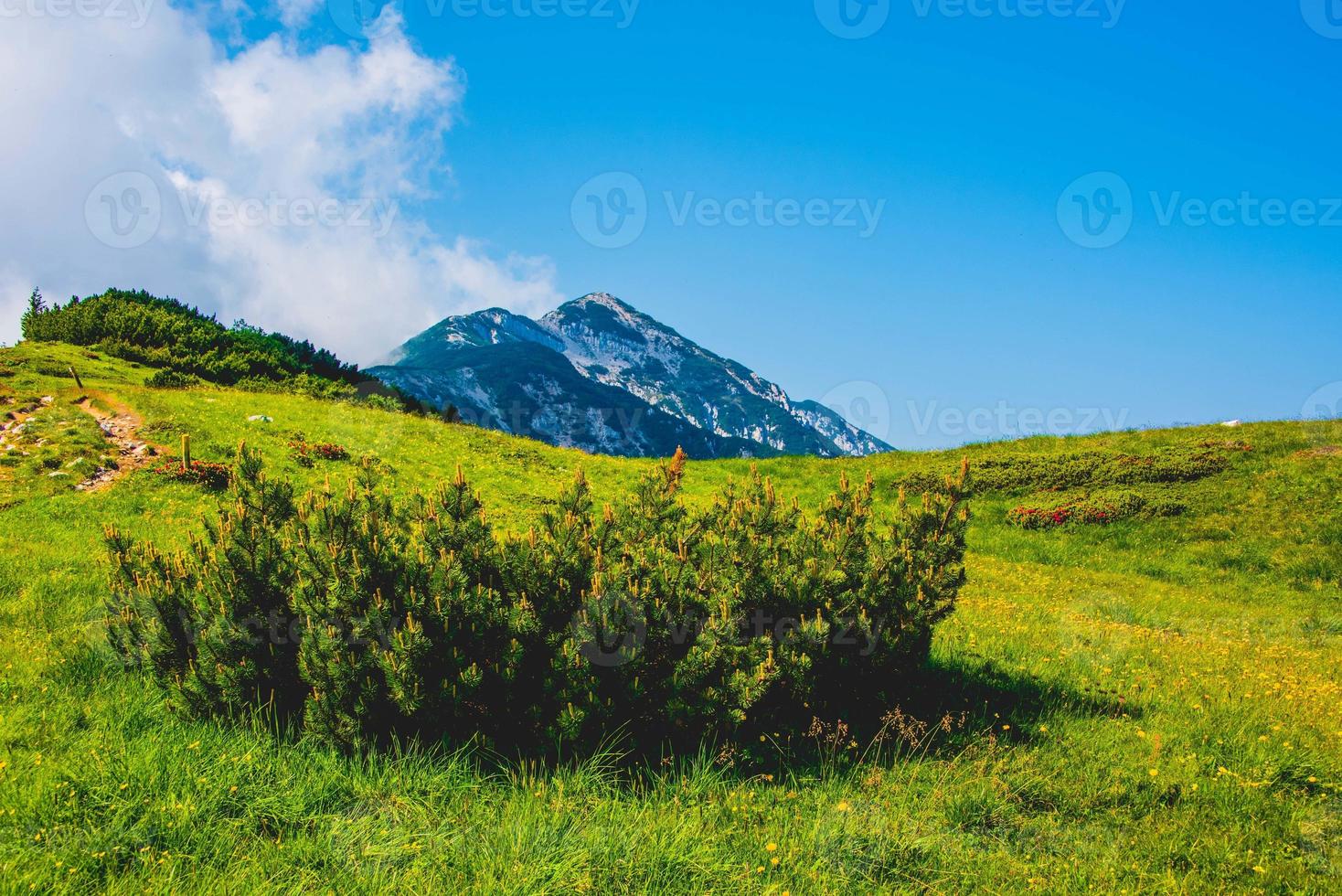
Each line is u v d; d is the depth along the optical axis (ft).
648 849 22.61
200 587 30.45
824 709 33.35
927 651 34.81
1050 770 29.76
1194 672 44.01
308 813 24.14
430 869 21.45
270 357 174.81
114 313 166.30
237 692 28.55
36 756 25.49
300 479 85.20
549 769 27.68
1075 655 46.70
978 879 22.58
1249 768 29.89
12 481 71.77
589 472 114.42
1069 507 103.65
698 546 33.30
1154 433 134.51
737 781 27.94
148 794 23.81
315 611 27.96
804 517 37.60
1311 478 101.55
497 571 30.35
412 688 26.45
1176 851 24.13
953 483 37.47
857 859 23.40
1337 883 22.38
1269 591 80.74
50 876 19.79
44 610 43.34
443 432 118.01
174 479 77.82
